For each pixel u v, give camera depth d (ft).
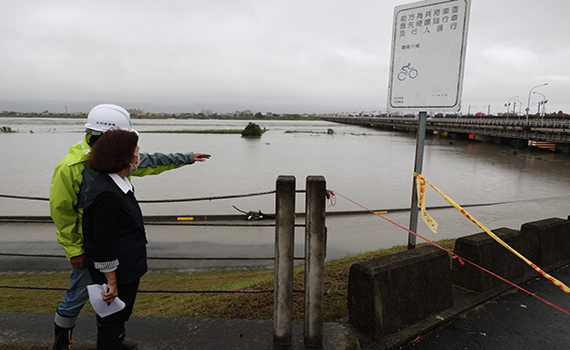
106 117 7.38
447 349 9.30
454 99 12.51
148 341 8.89
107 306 6.84
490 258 12.43
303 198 59.57
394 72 13.60
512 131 161.58
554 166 104.12
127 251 6.91
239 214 47.01
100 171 6.65
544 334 10.05
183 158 9.29
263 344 8.82
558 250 15.14
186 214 47.26
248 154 128.06
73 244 7.30
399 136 259.39
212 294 16.14
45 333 9.22
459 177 84.69
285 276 8.43
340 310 11.38
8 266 29.66
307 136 241.14
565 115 235.20
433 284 10.58
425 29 12.78
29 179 74.43
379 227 42.60
